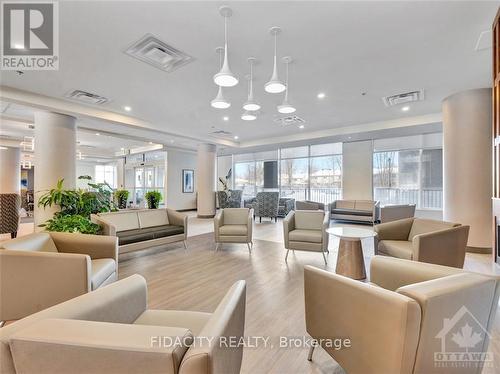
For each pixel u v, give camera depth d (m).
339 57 3.10
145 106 5.04
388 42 2.78
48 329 0.87
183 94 4.38
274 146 8.98
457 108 4.29
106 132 6.85
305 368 1.64
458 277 1.34
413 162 7.25
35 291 1.98
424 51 2.97
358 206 7.69
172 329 0.89
